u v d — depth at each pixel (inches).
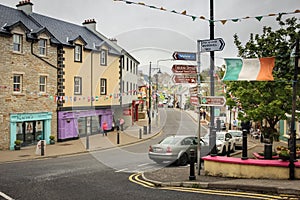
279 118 602.2
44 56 1010.7
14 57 923.4
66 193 383.6
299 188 342.0
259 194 347.3
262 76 433.7
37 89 989.8
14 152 854.5
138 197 357.1
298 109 653.9
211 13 454.0
